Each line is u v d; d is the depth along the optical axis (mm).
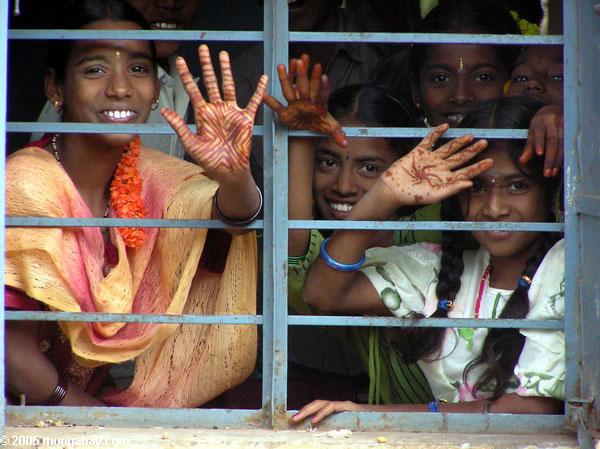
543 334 5547
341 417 5414
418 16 8680
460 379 5961
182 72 4965
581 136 5230
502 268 6082
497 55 7332
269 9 5352
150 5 8117
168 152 7855
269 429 5391
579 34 5238
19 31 5367
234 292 6004
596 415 5121
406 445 5137
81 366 6312
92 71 6242
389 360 6344
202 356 6141
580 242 5230
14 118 9484
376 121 6629
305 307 6453
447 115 7379
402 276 6117
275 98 5340
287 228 5340
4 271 5371
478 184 5961
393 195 5500
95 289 5918
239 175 5094
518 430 5363
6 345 5750
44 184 5836
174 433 5277
